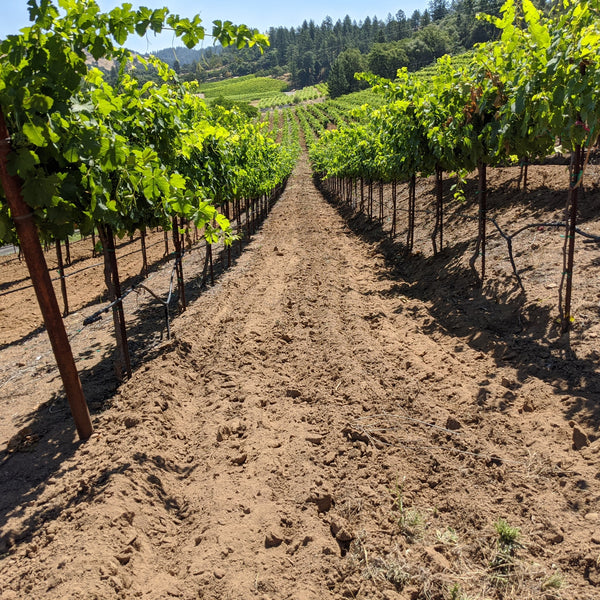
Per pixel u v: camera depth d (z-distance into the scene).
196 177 7.54
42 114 3.17
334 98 113.38
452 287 7.80
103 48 3.35
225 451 4.10
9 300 10.16
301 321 7.24
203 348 6.36
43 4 3.01
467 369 5.17
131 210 4.83
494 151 6.50
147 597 2.68
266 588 2.69
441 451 3.84
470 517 3.14
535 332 5.57
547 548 2.84
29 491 3.62
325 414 4.54
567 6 4.37
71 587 2.61
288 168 32.56
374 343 5.96
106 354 6.30
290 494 3.48
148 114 5.20
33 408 4.98
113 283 5.38
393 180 12.48
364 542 3.01
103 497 3.32
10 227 3.66
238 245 13.00
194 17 3.33
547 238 7.58
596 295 5.60
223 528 3.16
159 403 4.76
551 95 4.41
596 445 3.53
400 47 105.75
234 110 10.88
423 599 2.63
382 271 9.97
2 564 2.91
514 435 3.92
